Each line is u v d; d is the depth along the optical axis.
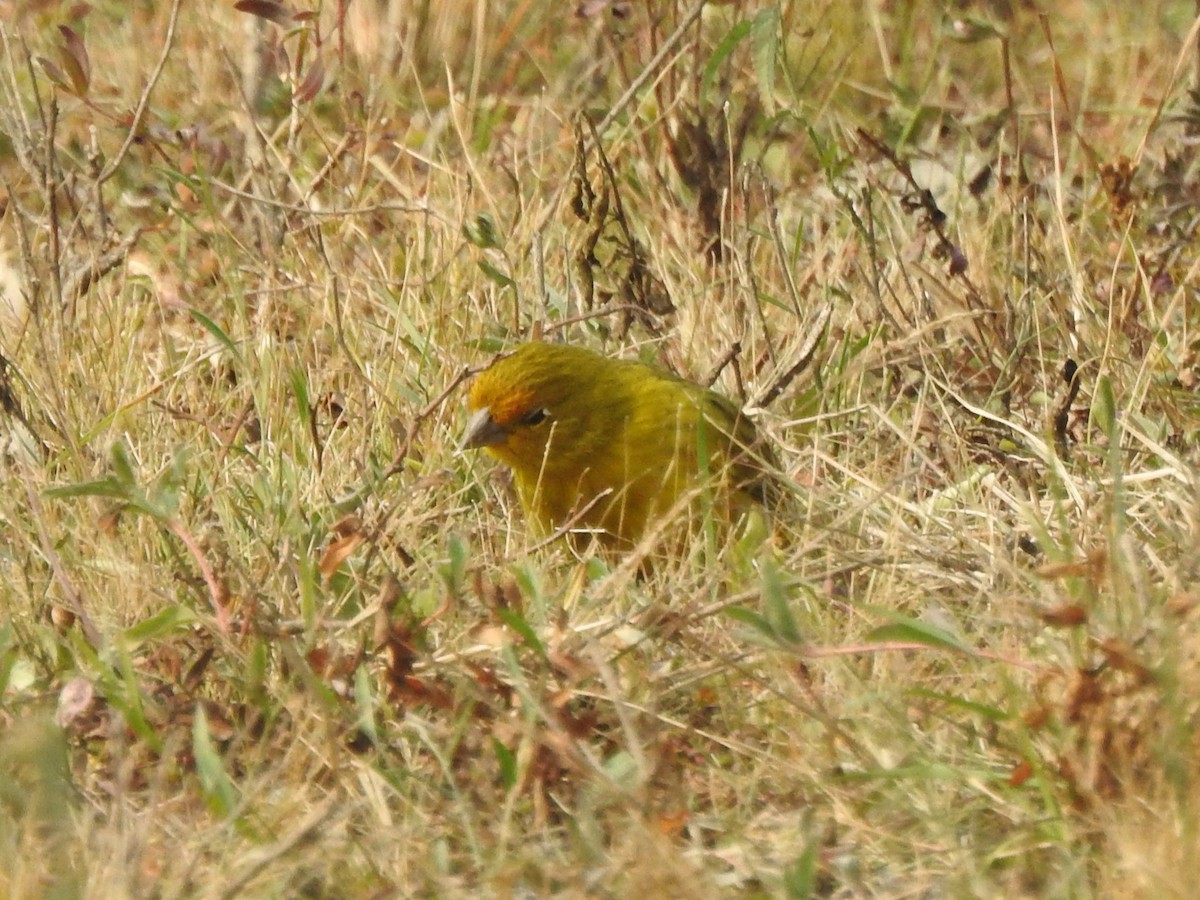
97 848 6.99
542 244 12.62
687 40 14.08
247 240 13.12
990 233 12.88
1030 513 9.19
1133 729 7.18
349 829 7.20
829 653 7.46
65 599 8.81
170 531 9.14
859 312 12.17
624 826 7.19
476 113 15.12
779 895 6.80
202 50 15.18
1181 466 9.80
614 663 8.10
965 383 11.41
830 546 9.27
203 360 11.54
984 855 7.17
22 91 14.77
